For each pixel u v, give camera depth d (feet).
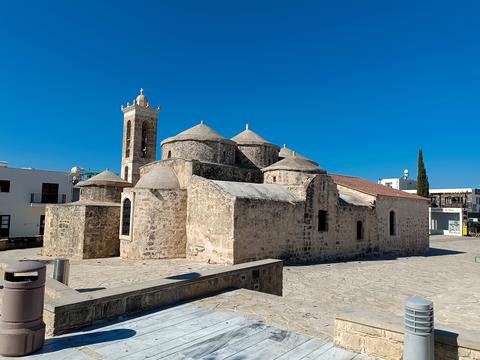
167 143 84.07
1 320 17.28
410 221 102.42
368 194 91.66
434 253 102.68
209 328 21.66
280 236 66.54
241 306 26.32
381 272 64.34
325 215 76.64
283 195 70.49
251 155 91.04
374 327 18.04
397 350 17.21
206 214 63.26
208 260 61.93
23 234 127.13
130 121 118.11
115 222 75.25
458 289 52.11
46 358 16.89
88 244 70.85
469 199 208.23
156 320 22.85
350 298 44.34
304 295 44.65
